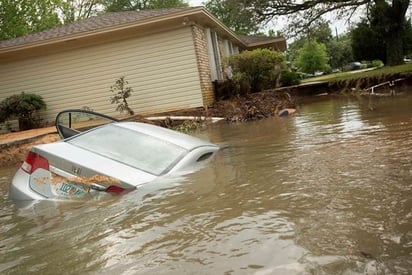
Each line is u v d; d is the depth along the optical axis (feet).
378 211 6.68
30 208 10.17
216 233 6.60
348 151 12.09
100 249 6.61
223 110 39.37
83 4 118.73
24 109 45.65
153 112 42.50
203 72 46.34
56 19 95.91
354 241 5.67
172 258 5.88
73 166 10.80
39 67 47.93
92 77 47.11
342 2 69.82
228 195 8.64
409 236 5.65
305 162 11.16
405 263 4.95
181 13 42.47
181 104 45.52
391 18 72.79
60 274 5.94
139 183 10.32
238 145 16.47
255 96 47.11
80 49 46.98
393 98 33.50
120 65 46.39
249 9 71.00
